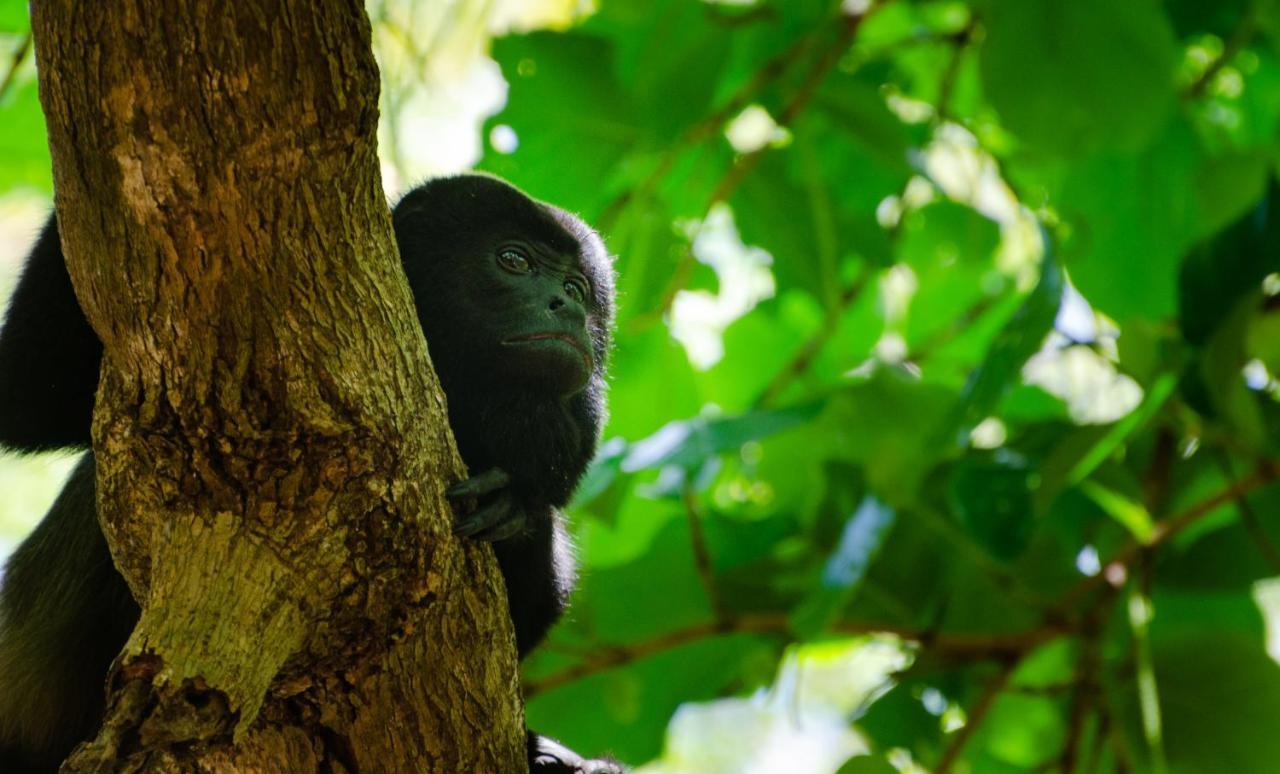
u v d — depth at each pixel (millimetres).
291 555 5336
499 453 7973
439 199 8469
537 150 11750
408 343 5617
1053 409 12758
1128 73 10859
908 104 13742
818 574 11008
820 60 11773
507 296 8156
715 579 11586
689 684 11711
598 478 10055
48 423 7020
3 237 11336
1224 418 10250
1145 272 12422
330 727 5840
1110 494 10352
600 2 11797
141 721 4871
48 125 5039
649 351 12352
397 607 5645
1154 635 11344
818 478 11672
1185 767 10883
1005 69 10969
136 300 5207
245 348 5223
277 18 4734
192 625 5129
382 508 5473
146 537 5484
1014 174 13109
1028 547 11430
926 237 13305
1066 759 10852
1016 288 13320
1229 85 13609
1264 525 10977
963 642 11156
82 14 4730
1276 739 10711
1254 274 10320
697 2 11398
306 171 5031
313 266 5219
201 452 5324
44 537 7906
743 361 13516
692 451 9977
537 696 11641
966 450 11609
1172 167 12250
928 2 12438
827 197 12016
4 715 7711
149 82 4789
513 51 11445
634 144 11812
